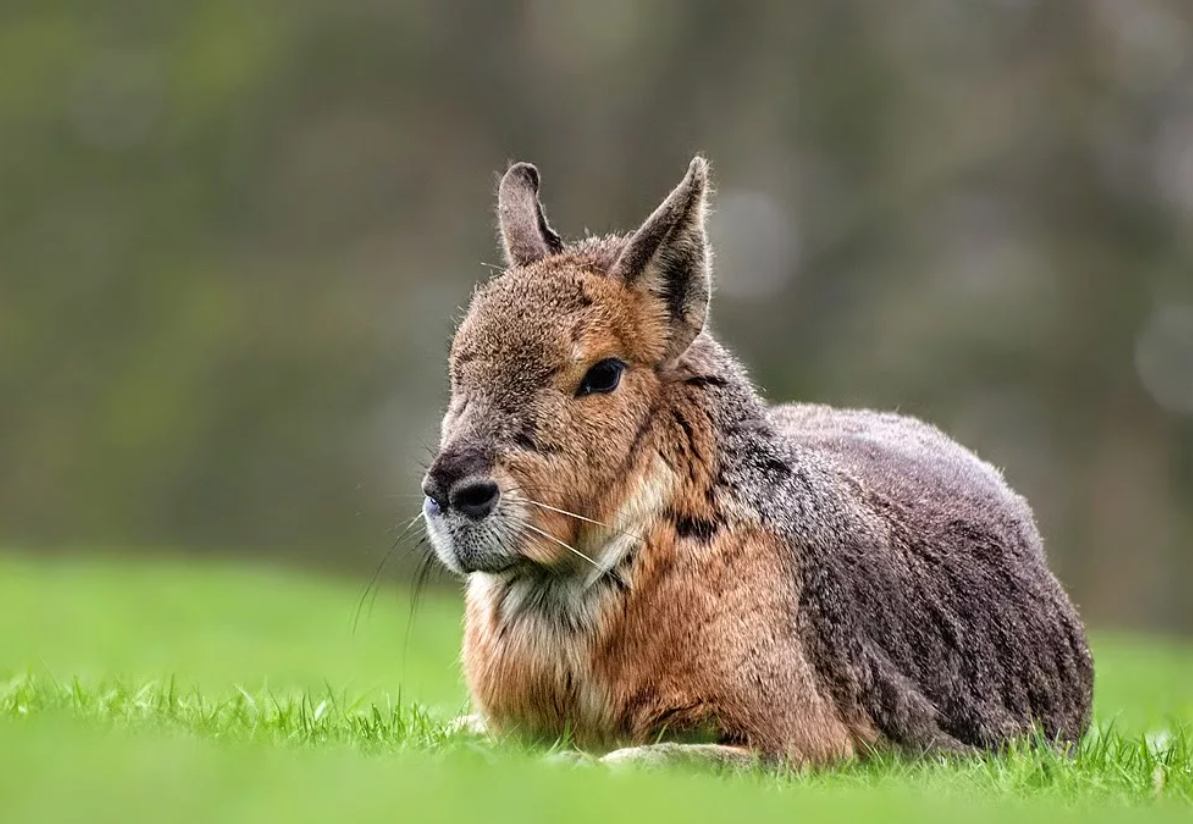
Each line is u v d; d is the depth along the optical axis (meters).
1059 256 77.81
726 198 80.81
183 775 13.16
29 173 89.88
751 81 83.38
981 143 79.06
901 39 82.12
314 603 45.19
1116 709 27.48
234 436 80.50
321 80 86.31
